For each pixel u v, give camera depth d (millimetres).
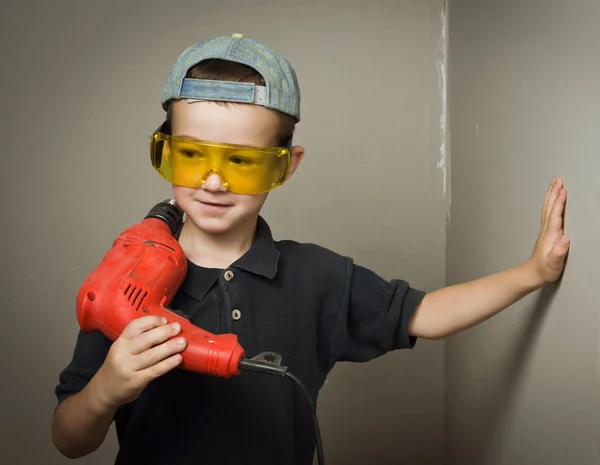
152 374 817
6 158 1711
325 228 1743
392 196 1743
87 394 887
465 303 1079
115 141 1718
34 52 1691
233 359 822
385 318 1120
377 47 1707
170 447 1007
